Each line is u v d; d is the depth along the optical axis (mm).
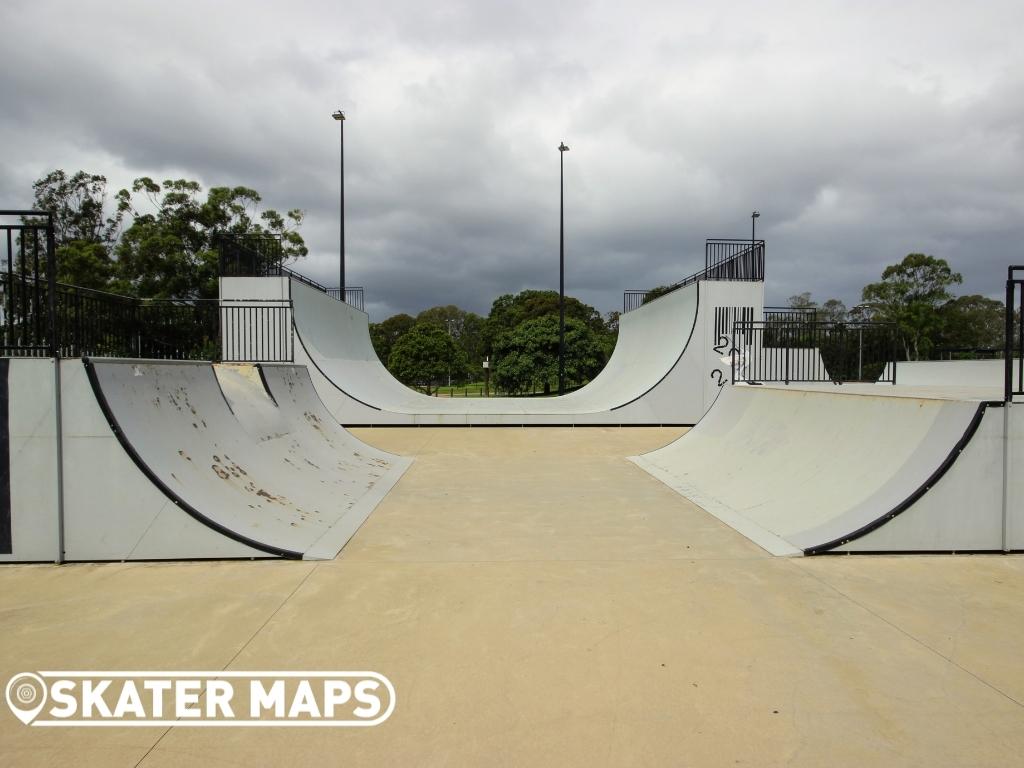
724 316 14578
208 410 5602
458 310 64312
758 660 2773
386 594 3588
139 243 25312
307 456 6906
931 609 3348
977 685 2551
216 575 3896
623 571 4008
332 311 17531
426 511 5730
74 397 4156
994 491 4320
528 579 3852
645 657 2803
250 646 2912
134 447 4234
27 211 4160
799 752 2104
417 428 13562
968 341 32625
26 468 4125
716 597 3537
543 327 29984
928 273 33344
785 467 5977
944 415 4562
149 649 2883
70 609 3352
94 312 6539
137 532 4168
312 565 4105
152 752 2123
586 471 7996
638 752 2107
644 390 14922
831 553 4297
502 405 17172
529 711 2363
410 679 2607
